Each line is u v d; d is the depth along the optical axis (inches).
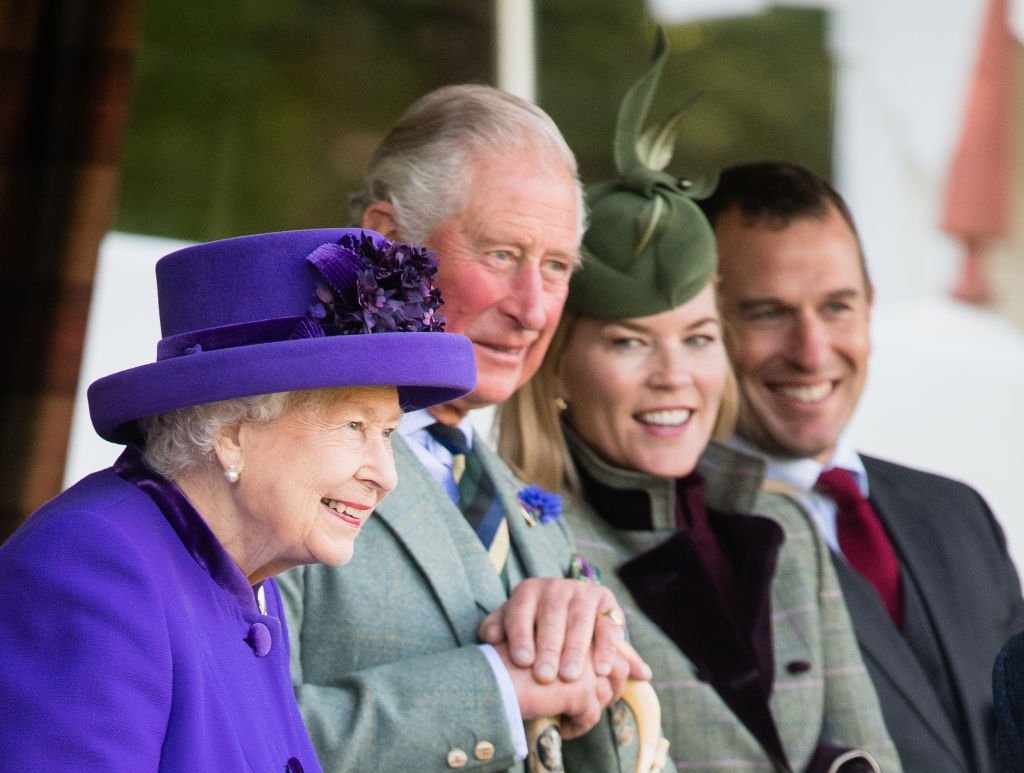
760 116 879.1
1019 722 365.1
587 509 485.4
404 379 292.4
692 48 884.0
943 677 523.5
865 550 544.1
